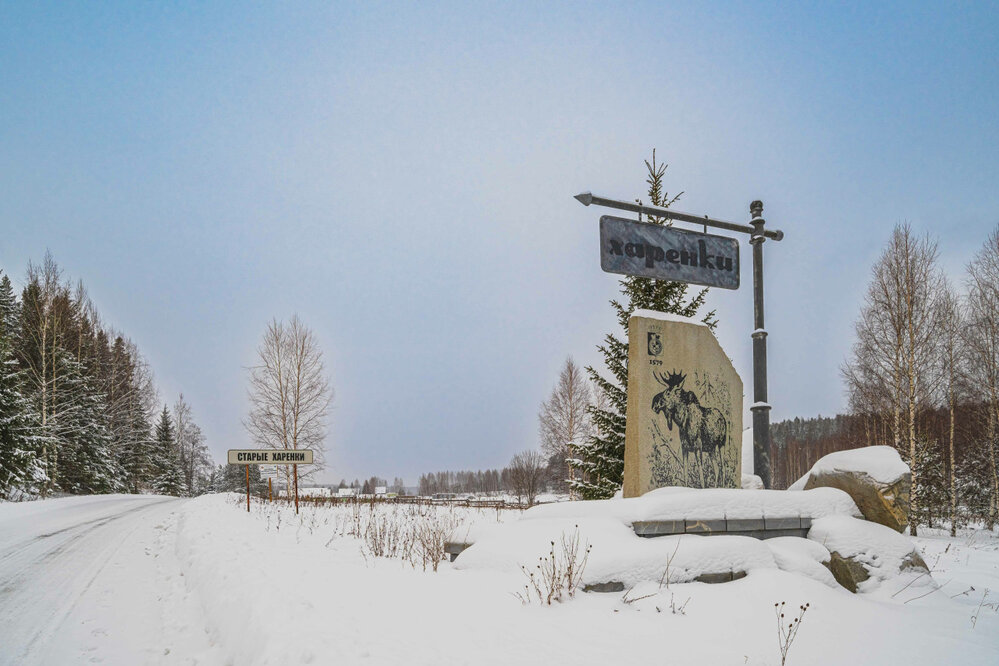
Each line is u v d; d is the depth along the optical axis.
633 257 8.22
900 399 22.97
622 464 12.33
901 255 23.23
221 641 5.21
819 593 5.29
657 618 4.67
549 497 40.62
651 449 7.92
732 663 3.85
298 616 4.80
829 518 7.00
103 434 41.47
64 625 6.26
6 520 17.64
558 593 5.12
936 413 27.52
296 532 12.93
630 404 7.99
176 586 8.16
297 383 32.41
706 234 8.73
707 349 8.60
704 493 6.76
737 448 8.57
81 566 9.80
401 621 4.62
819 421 98.62
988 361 23.16
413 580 6.06
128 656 5.29
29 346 36.00
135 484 49.56
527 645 4.07
